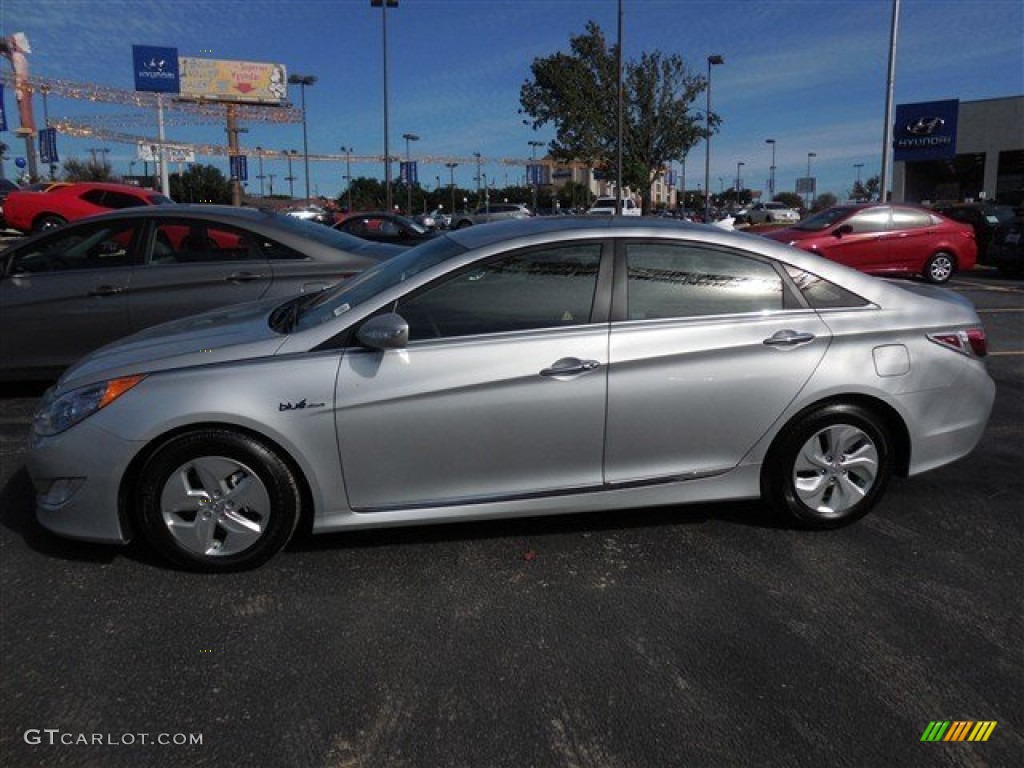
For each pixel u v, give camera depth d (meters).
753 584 3.50
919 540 3.94
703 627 3.16
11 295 6.05
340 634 3.10
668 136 31.61
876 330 3.88
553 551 3.80
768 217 42.94
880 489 4.02
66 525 3.49
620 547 3.85
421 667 2.89
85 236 6.28
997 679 2.84
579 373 3.58
